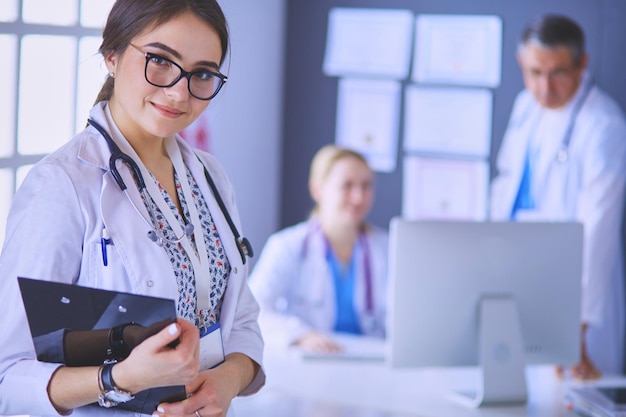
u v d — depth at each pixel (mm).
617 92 3693
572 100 3699
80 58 2633
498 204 3939
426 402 2607
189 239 1541
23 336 1389
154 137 1531
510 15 3889
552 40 3674
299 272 3594
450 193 4047
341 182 3547
